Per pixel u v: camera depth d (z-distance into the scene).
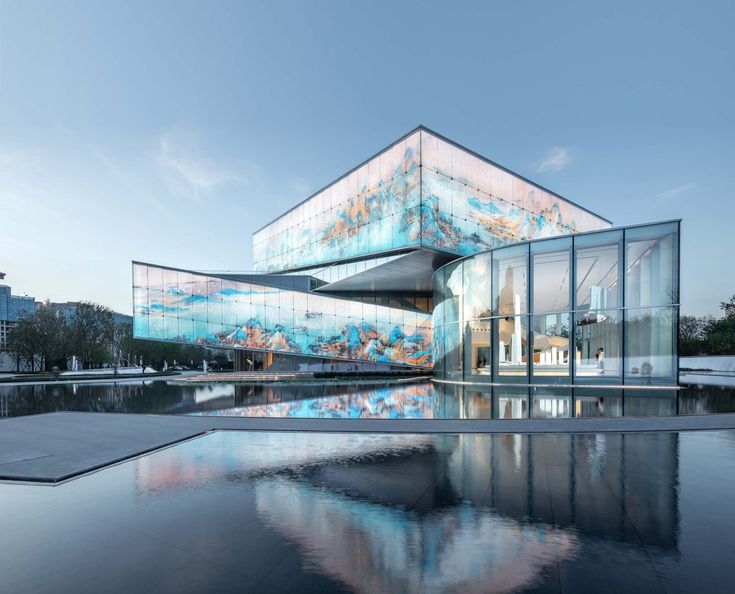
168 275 38.03
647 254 20.72
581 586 3.90
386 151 36.41
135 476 7.44
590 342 21.77
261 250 57.50
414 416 13.73
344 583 3.98
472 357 26.44
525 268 23.62
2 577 4.15
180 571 4.24
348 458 8.51
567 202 46.91
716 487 6.63
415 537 4.94
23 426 12.16
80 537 5.02
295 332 41.25
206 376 41.06
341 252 41.62
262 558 4.48
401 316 44.97
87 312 62.81
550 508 5.80
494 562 4.35
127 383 32.69
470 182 36.41
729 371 41.94
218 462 8.29
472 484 6.84
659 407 15.10
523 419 12.61
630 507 5.82
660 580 4.00
